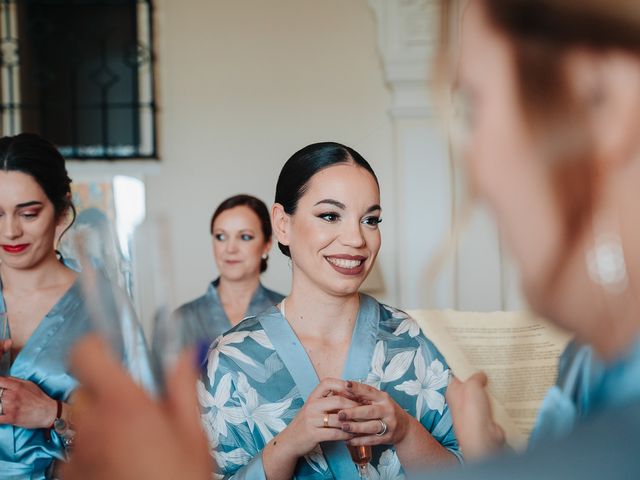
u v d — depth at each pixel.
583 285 0.43
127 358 0.57
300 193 1.84
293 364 1.81
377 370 1.82
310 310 1.85
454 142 0.46
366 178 1.83
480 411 0.79
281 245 1.92
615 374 0.43
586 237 0.43
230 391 1.79
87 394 0.56
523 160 0.43
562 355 0.62
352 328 1.87
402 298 2.45
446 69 0.47
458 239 0.47
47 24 5.36
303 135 5.27
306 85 5.26
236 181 5.28
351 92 5.24
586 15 0.42
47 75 5.36
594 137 0.42
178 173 5.28
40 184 2.39
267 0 5.28
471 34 0.45
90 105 5.34
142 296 0.60
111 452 0.54
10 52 5.29
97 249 0.61
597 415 0.41
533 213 0.43
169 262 0.61
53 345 2.33
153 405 0.56
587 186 0.42
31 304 2.40
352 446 1.65
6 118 5.31
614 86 0.42
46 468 2.20
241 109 5.29
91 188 4.66
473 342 0.90
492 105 0.44
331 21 5.25
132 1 5.31
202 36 5.30
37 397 2.19
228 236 3.23
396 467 1.71
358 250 1.81
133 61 5.30
